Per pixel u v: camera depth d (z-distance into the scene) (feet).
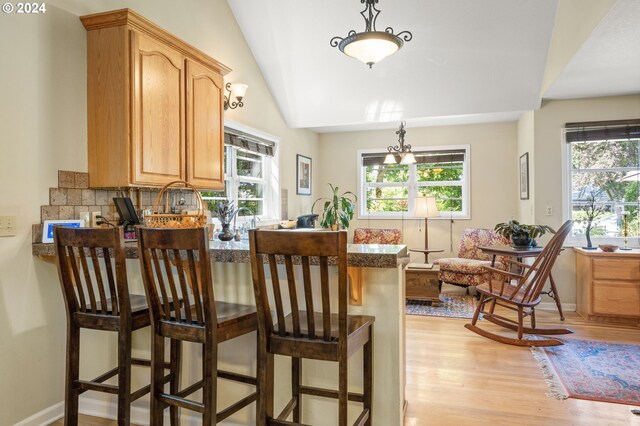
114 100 7.70
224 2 12.66
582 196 15.23
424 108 15.69
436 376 9.36
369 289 6.13
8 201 6.75
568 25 11.26
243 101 13.74
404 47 13.20
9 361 6.84
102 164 7.84
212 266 6.90
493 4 11.46
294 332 4.90
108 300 7.30
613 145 14.94
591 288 13.50
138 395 6.13
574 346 11.28
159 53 8.31
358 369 6.20
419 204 18.67
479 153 19.71
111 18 7.63
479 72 13.82
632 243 14.83
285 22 13.05
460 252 18.57
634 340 11.78
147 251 5.40
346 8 12.19
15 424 6.93
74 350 6.11
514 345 11.37
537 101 14.76
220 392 6.97
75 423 6.13
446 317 14.15
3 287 6.73
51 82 7.39
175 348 6.40
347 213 19.24
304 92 15.72
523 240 14.43
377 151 21.22
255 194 15.56
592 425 7.24
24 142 6.97
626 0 8.05
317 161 21.81
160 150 8.32
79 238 5.81
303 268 4.74
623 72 12.09
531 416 7.57
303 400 6.47
